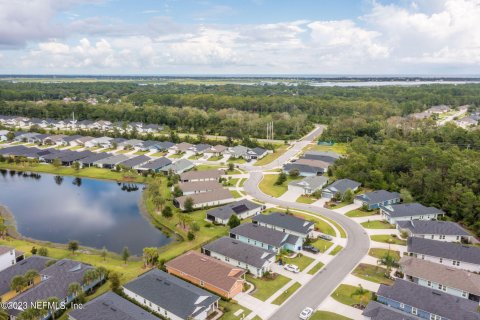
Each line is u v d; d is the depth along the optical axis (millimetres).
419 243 72250
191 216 92250
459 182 95312
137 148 168375
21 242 79250
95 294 58156
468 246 69875
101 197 110938
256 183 119688
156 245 78875
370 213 93375
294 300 56750
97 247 77875
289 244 73375
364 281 62312
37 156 148125
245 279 62844
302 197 106125
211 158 153375
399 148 123125
